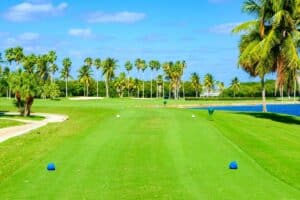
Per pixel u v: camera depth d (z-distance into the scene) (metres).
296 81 41.34
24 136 31.80
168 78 187.38
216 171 16.66
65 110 72.50
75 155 20.33
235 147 22.38
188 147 22.44
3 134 35.88
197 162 18.44
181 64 183.75
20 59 132.00
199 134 27.83
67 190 14.07
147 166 17.67
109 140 25.28
